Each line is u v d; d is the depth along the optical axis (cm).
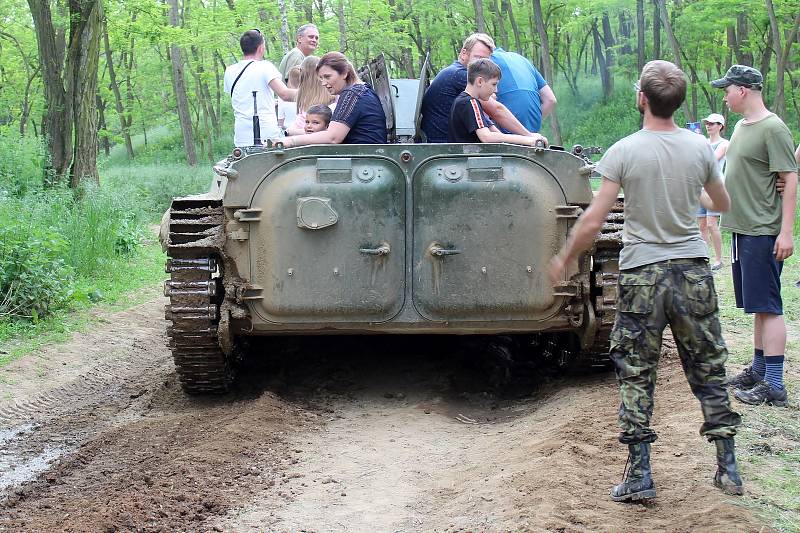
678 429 525
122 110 4312
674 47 2600
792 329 820
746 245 582
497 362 780
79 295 1010
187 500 470
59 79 1586
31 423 673
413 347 823
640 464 423
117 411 699
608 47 4181
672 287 419
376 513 456
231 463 532
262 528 436
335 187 618
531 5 3728
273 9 2895
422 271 627
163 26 2502
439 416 645
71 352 852
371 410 664
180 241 637
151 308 1084
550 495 430
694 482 446
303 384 734
